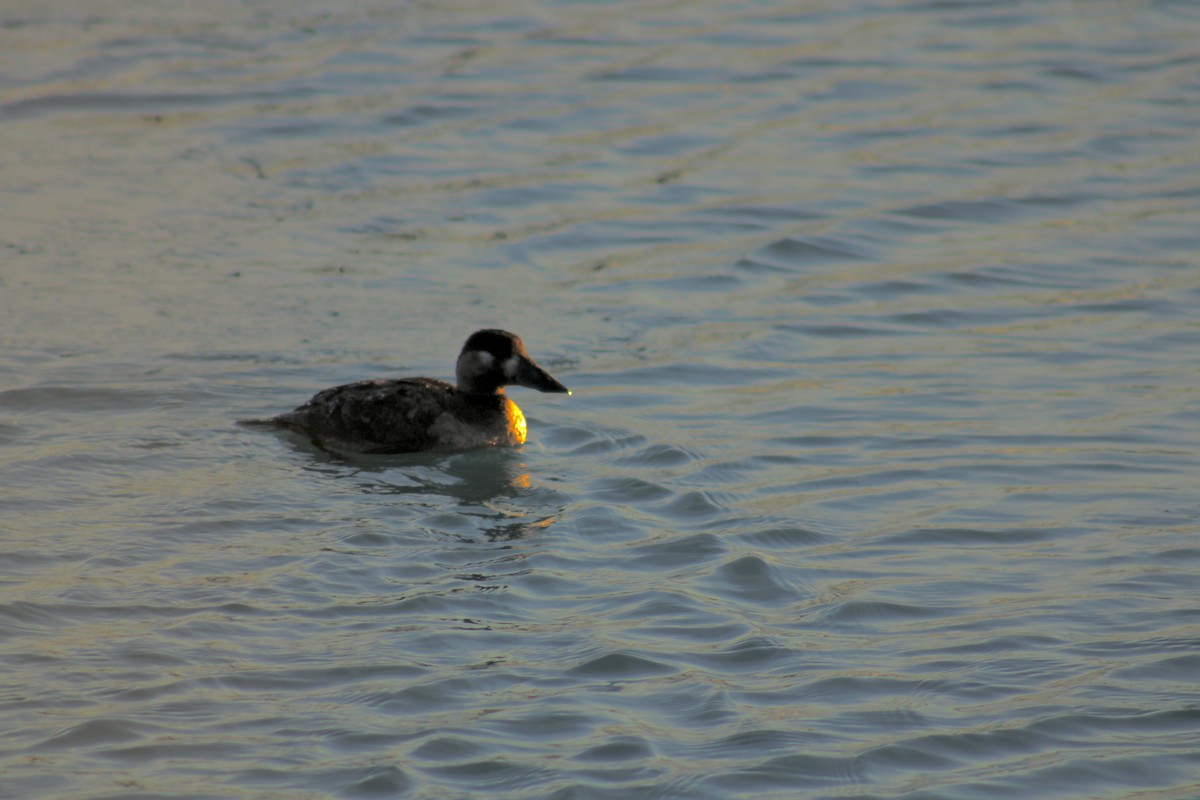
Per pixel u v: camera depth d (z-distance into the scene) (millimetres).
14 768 8664
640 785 8578
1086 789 8617
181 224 21406
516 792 8492
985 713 9414
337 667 9984
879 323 18406
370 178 23625
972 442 14648
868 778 8688
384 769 8695
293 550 12023
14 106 26344
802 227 21812
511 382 15008
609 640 10398
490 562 11875
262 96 27297
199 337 17453
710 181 23781
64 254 20047
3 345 16938
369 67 29047
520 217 22156
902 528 12531
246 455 14305
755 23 32594
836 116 26953
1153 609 10828
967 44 31219
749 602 11102
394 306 18703
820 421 15305
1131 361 16984
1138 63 29828
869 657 10180
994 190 23406
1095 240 21344
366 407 14844
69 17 31703
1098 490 13344
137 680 9773
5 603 10836
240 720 9273
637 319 18484
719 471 13953
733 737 9094
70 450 14125
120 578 11383
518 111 26875
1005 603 11008
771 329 18188
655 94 27984
